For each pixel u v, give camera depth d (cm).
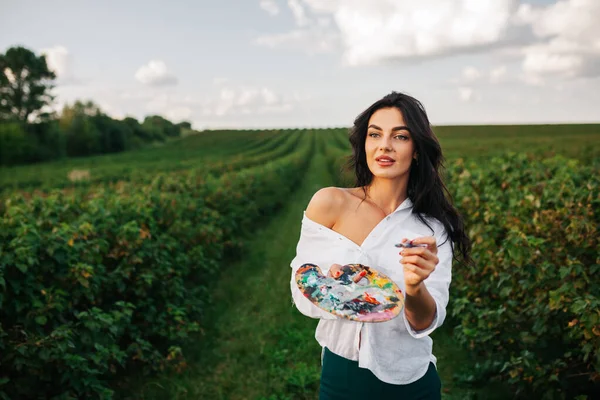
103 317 357
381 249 153
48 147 6588
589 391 325
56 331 318
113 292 455
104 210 508
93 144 7681
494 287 425
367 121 162
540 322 336
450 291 500
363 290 142
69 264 368
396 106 155
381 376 151
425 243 135
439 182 161
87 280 372
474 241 452
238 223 984
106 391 334
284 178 1677
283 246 907
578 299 291
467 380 386
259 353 463
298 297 150
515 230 366
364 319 135
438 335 477
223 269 745
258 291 641
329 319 148
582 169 630
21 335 330
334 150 3659
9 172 4009
